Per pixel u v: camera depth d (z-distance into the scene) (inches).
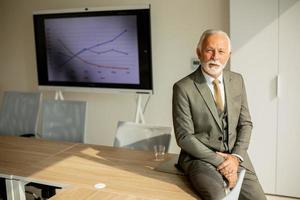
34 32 173.0
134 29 152.3
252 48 133.3
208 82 91.4
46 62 173.9
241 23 133.3
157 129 110.7
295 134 132.6
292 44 128.0
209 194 74.2
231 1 133.6
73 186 81.0
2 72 199.5
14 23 190.1
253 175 96.1
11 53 194.5
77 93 184.7
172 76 161.3
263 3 129.3
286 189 136.9
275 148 136.0
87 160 99.9
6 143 119.1
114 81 161.8
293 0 125.4
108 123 180.5
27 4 184.7
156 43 161.5
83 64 166.4
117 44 157.2
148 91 155.6
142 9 148.8
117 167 93.9
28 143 119.0
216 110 89.7
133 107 173.2
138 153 105.1
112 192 76.4
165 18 157.9
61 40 167.9
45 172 91.3
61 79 173.0
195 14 152.4
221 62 89.0
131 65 156.5
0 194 113.1
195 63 155.8
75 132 131.6
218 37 88.3
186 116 90.9
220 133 90.7
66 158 102.1
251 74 135.0
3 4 190.2
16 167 95.3
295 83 129.8
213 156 86.1
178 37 157.1
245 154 92.4
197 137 92.0
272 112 134.5
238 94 94.3
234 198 62.6
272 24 129.4
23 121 146.6
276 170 137.2
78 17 161.8
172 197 75.4
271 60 131.6
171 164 95.1
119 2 165.0
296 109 131.0
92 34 161.0
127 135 113.7
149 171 90.7
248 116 97.0
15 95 149.9
